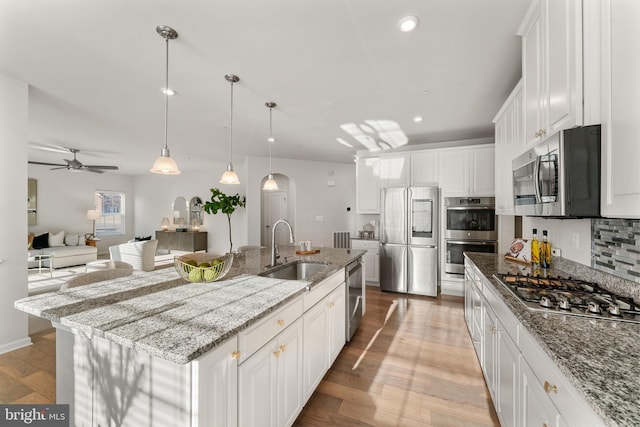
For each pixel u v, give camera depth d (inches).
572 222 77.4
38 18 65.7
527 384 45.8
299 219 249.8
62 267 234.1
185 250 309.7
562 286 64.2
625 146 39.4
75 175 298.7
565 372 32.1
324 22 67.9
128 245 197.5
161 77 95.8
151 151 215.0
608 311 47.7
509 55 82.5
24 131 99.0
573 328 42.4
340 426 65.4
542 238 98.3
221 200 268.1
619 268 58.1
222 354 41.4
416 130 157.8
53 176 281.6
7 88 95.0
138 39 74.5
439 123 144.9
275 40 75.1
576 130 47.7
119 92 108.0
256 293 59.2
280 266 91.5
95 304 52.0
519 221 151.9
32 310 49.4
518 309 50.5
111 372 45.6
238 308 50.3
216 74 93.7
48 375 82.4
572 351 35.6
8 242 96.1
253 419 48.1
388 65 88.2
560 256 85.0
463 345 103.7
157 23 68.0
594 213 45.8
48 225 277.9
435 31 71.5
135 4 61.5
